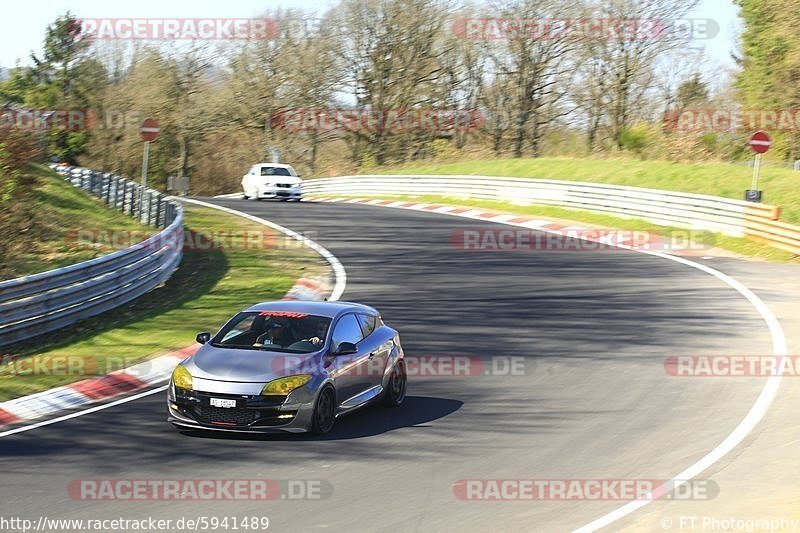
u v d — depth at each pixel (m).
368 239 69.06
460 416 27.88
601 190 80.56
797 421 27.33
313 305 29.42
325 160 197.62
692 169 86.94
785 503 20.47
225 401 24.94
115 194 88.50
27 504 19.89
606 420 27.33
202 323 41.97
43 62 194.38
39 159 95.50
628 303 45.84
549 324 41.06
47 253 64.00
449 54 169.12
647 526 18.97
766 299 46.56
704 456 24.00
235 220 79.94
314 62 180.25
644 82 155.00
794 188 75.38
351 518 19.23
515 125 164.00
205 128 195.62
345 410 26.94
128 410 28.41
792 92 108.38
